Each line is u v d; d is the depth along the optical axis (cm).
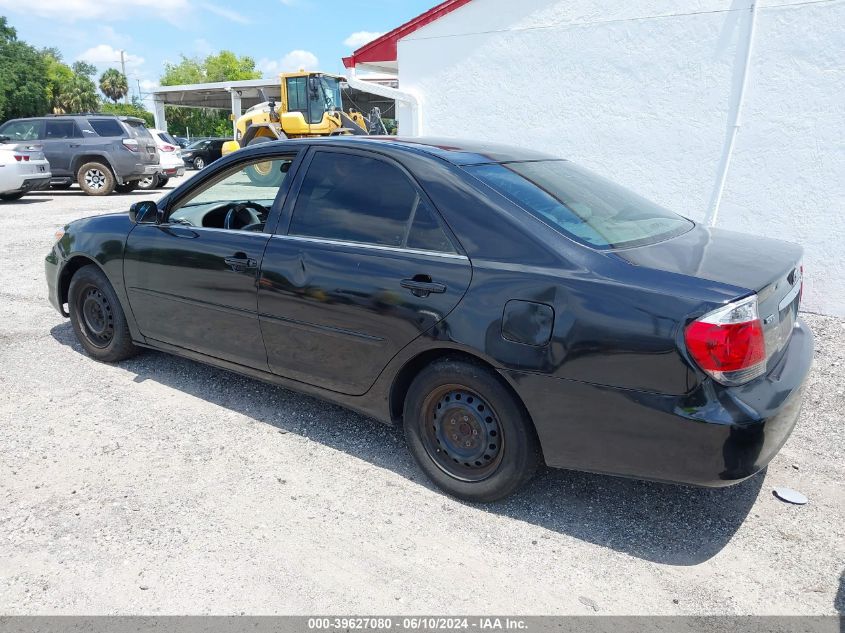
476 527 295
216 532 287
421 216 312
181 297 400
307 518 299
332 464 347
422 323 299
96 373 459
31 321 574
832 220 602
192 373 461
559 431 275
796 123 606
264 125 1761
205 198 410
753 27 610
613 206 334
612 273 265
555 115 752
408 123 873
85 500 309
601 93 717
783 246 328
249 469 340
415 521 299
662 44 668
